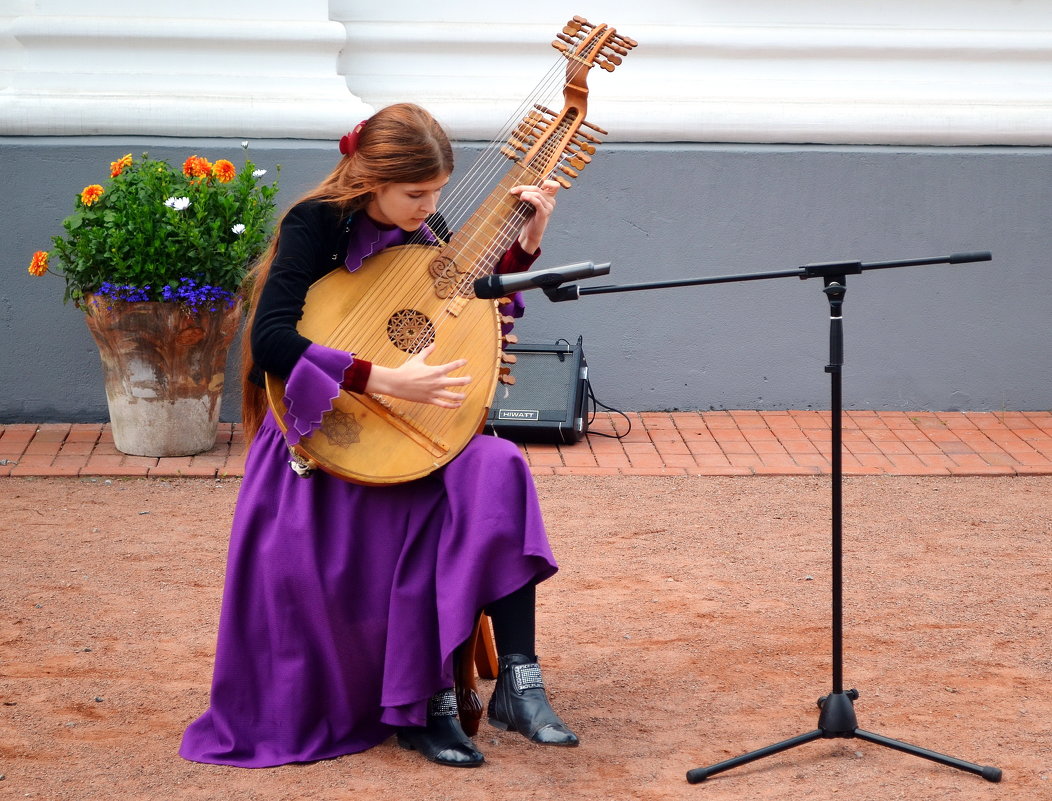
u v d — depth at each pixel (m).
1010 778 4.19
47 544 6.81
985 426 9.52
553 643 5.50
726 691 4.98
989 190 9.67
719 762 4.27
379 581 4.32
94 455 8.54
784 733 4.59
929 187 9.66
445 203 5.17
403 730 4.43
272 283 4.25
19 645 5.41
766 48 9.69
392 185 4.23
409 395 4.16
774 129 9.59
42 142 9.12
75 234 8.33
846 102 9.70
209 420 8.62
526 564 4.14
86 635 5.55
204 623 5.72
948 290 9.76
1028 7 9.84
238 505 4.48
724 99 9.66
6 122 9.12
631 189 9.56
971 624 5.74
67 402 9.34
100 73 9.31
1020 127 9.64
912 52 9.76
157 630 5.62
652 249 9.63
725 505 7.73
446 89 9.65
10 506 7.50
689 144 9.63
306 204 4.36
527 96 9.61
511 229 4.53
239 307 8.47
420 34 9.61
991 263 9.76
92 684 5.01
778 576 6.43
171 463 8.38
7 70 9.50
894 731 4.59
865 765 4.30
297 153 9.26
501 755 4.40
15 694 4.89
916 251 9.73
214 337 8.38
